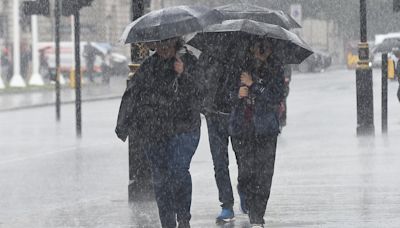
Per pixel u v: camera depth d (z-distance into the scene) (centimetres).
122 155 3259
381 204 1961
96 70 11194
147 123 1656
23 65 11006
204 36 1778
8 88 8819
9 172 2792
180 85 1648
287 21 1825
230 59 1775
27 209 2056
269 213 1886
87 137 4034
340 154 2981
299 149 3186
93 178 2612
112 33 13425
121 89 8888
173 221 1673
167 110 1647
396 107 5166
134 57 2014
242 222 1805
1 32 11656
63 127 4631
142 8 2058
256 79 1681
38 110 6144
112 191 2334
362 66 3562
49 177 2650
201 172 2642
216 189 2289
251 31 1677
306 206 1966
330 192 2158
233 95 1697
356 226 1709
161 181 1667
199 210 1967
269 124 1672
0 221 1891
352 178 2392
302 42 1720
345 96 6606
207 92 1795
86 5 3978
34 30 9725
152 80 1648
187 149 1655
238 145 1700
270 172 1691
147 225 1800
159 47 1645
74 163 3012
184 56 1669
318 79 9912
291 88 7869
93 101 7231
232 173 2566
